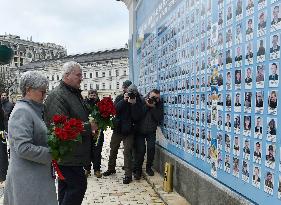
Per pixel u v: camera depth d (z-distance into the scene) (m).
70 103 4.21
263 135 3.38
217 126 4.42
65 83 4.28
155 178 7.23
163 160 7.26
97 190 6.82
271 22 3.22
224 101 4.21
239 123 3.85
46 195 3.19
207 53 4.73
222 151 4.28
